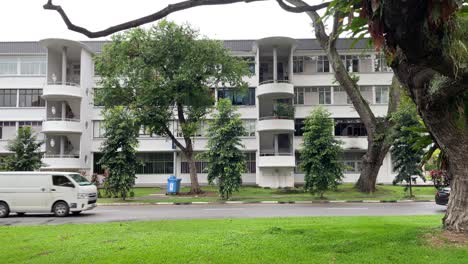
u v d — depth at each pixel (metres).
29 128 26.41
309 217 12.48
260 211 16.69
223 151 23.86
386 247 6.30
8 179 16.12
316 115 24.52
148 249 6.76
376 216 12.52
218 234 8.44
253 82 36.81
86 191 16.36
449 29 3.25
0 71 37.41
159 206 20.59
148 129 28.98
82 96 35.91
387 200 22.53
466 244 6.17
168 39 26.20
